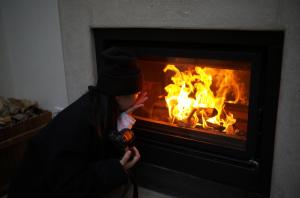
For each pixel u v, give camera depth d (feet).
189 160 5.47
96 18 5.53
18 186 4.29
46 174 3.98
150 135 5.76
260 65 4.50
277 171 4.63
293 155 4.46
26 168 4.27
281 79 4.27
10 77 7.60
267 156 4.81
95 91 4.25
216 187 5.31
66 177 3.94
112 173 4.17
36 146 4.23
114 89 4.00
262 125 4.77
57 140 4.00
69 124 4.06
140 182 6.09
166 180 5.78
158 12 4.91
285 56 4.17
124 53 4.06
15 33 7.18
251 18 4.28
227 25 4.46
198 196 5.52
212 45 4.88
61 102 7.06
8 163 6.31
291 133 4.39
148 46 5.41
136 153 4.66
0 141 6.03
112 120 4.30
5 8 7.11
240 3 4.30
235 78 5.07
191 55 4.95
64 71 6.72
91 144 4.18
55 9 6.39
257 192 5.04
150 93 5.82
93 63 5.94
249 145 4.86
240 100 5.13
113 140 4.35
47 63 6.95
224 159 5.21
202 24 4.62
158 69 5.65
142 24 5.11
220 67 4.92
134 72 4.02
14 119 6.50
